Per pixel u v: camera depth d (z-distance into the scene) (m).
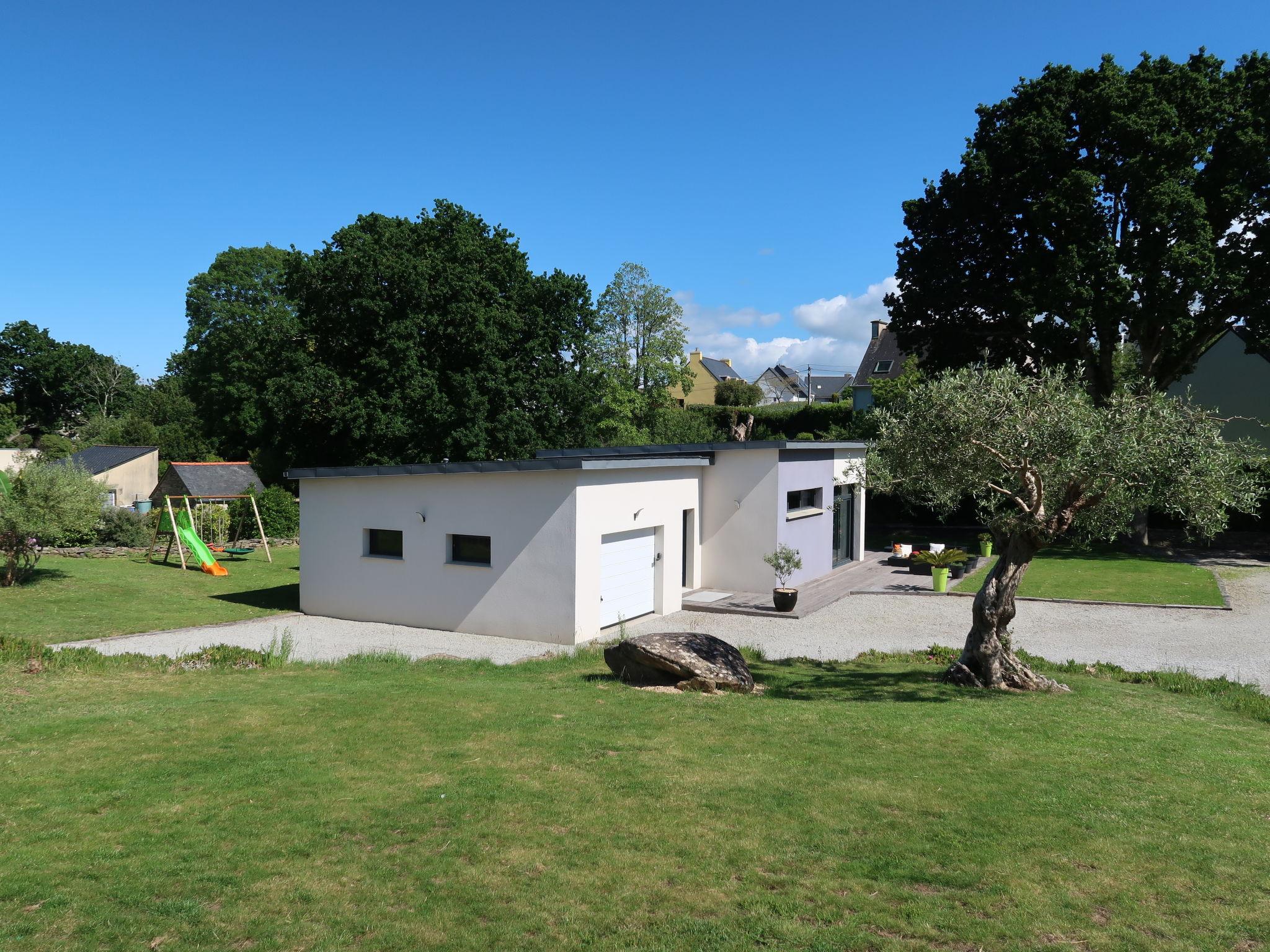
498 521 16.72
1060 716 9.47
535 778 7.02
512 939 4.53
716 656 11.43
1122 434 9.56
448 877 5.23
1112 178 27.28
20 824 5.95
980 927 4.63
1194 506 9.77
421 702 9.84
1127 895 5.01
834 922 4.72
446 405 33.34
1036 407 10.30
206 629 17.50
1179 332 27.28
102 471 38.06
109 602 20.20
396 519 18.12
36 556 22.78
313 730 8.49
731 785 6.88
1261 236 26.28
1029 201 28.80
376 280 33.44
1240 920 4.72
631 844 5.73
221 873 5.23
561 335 37.88
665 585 18.64
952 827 6.01
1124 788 6.88
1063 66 28.73
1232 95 27.56
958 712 9.61
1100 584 22.02
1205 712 10.21
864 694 10.84
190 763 7.33
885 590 21.50
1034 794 6.70
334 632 17.28
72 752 7.61
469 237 35.69
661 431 48.59
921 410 10.99
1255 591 21.05
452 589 17.38
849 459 25.14
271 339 36.72
